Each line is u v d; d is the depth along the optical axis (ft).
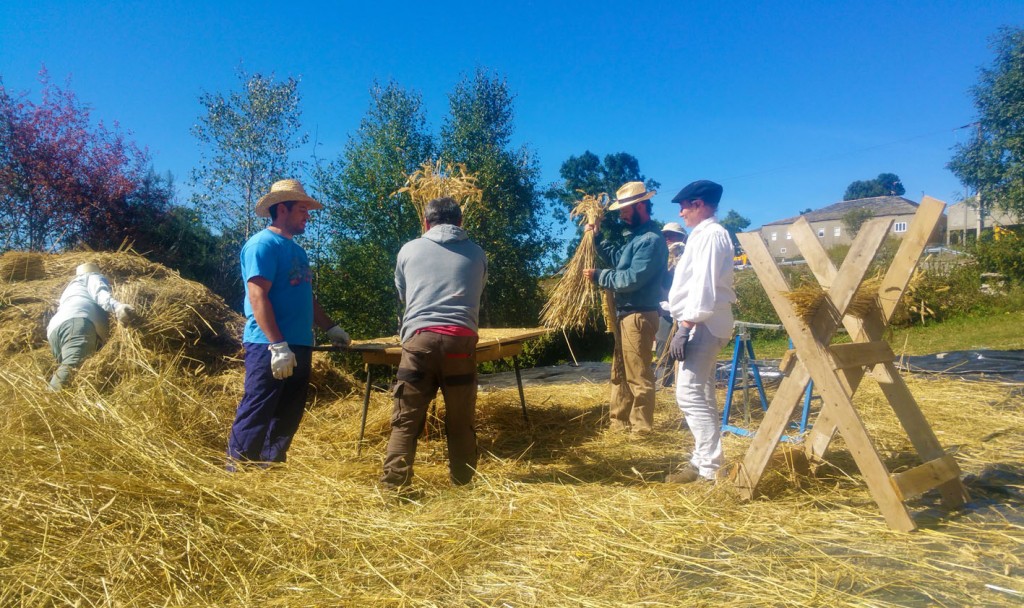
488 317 53.52
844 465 11.73
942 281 52.44
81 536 7.45
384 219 48.67
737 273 61.16
